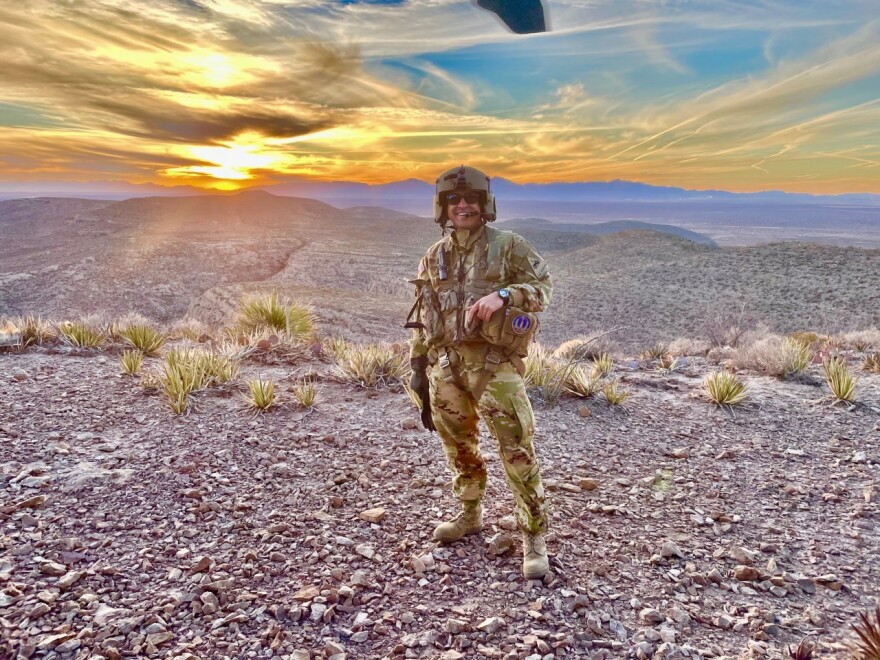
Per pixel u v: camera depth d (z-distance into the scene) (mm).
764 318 58469
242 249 178625
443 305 2564
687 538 3189
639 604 2549
